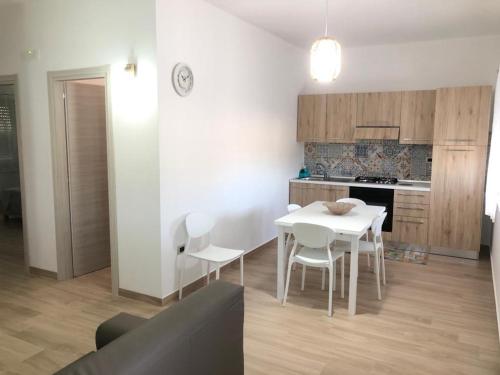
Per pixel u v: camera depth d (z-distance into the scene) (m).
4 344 2.96
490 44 5.27
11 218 6.50
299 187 6.10
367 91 6.07
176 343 1.55
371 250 3.87
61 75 3.84
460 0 3.85
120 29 3.48
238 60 4.55
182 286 3.88
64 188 4.12
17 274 4.39
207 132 4.09
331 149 6.41
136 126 3.53
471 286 4.19
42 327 3.22
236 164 4.66
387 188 5.50
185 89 3.70
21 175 4.27
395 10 4.18
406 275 4.51
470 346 3.00
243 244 4.96
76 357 2.80
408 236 5.45
